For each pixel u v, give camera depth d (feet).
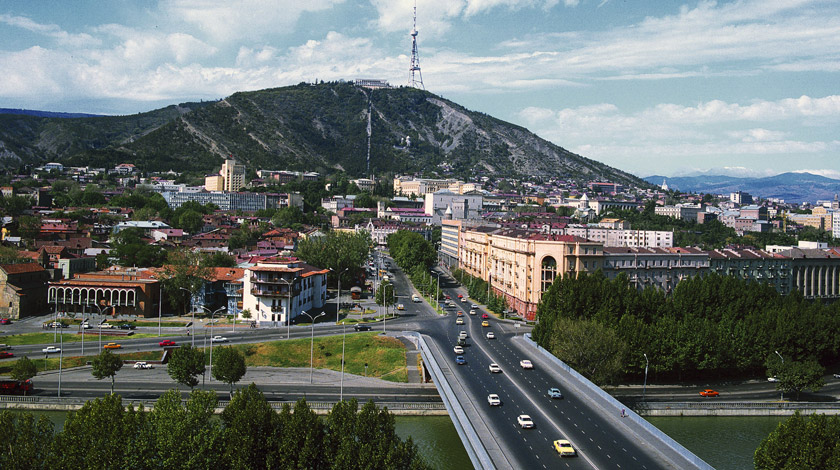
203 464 346.54
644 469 339.16
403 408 507.71
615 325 622.13
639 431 397.60
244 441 347.36
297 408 360.69
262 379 592.60
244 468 341.00
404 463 345.31
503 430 394.93
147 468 347.97
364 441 351.46
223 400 522.47
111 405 360.48
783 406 541.34
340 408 365.20
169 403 370.94
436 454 428.97
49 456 337.52
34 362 614.75
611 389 593.42
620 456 357.00
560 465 342.85
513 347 642.63
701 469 336.08
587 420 416.87
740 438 480.64
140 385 565.12
